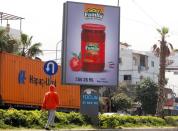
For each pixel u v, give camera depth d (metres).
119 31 25.78
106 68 25.55
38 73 34.03
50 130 19.97
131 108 70.62
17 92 31.52
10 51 49.66
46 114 21.73
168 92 82.00
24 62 32.31
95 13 25.30
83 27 25.11
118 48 25.75
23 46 54.69
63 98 36.78
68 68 24.89
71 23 24.88
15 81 31.30
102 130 22.55
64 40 24.83
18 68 31.62
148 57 87.25
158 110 42.47
